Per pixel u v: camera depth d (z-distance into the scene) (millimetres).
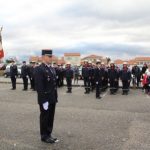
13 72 26484
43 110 9281
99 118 13305
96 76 21047
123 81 23750
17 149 8625
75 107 16562
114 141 9547
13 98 20500
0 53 16562
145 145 9133
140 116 13992
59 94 23359
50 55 9406
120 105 17656
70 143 9289
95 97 21609
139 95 23172
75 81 36188
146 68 27688
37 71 9227
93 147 8883
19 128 11180
